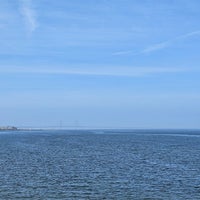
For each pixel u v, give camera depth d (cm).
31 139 17125
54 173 5322
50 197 3703
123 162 6912
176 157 8062
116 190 4081
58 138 18625
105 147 11462
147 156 8256
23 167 5988
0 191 3956
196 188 4234
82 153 9000
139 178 4922
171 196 3800
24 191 3978
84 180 4722
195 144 13500
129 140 16762
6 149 10162
